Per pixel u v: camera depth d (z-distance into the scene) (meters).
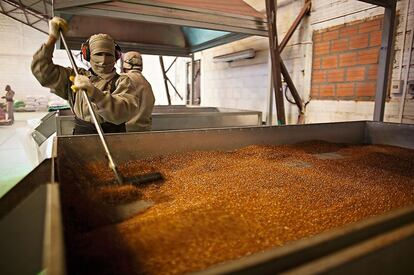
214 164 1.22
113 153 1.17
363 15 2.31
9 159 3.32
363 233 0.42
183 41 3.66
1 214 0.50
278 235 0.63
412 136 1.69
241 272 0.32
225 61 4.25
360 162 1.35
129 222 0.67
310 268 0.35
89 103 1.06
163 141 1.28
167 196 0.89
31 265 0.50
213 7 2.19
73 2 1.68
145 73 8.45
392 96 2.17
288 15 3.10
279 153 1.44
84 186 0.86
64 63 8.70
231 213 0.72
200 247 0.54
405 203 0.87
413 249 0.46
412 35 2.00
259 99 3.70
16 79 8.65
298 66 3.02
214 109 3.41
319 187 0.99
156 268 0.48
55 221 0.36
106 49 1.27
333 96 2.66
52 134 2.25
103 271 0.46
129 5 1.85
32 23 7.25
